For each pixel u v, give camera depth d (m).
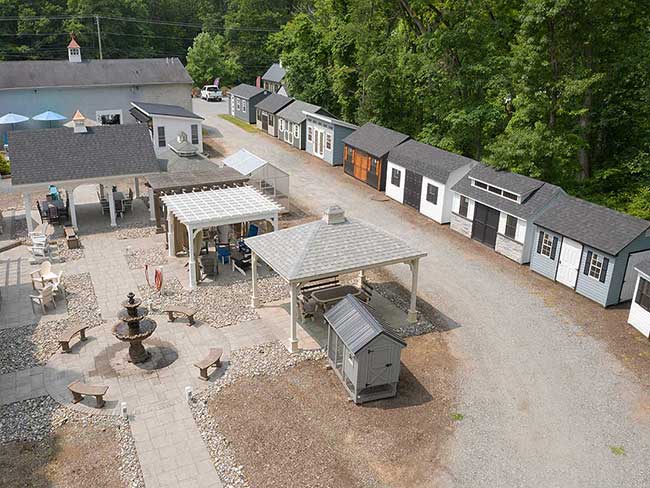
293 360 18.53
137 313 18.08
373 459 14.35
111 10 81.94
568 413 16.36
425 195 32.84
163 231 29.16
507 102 39.41
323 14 60.28
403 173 34.66
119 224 30.22
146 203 33.09
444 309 22.33
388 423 15.70
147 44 88.88
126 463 13.95
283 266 18.75
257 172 31.30
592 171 35.91
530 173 30.98
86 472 13.65
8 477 13.42
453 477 13.86
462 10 39.12
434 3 42.44
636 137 34.56
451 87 40.66
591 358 19.20
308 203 34.59
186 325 20.48
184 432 15.10
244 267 25.22
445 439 15.15
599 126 34.22
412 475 13.88
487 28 38.84
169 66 52.38
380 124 46.88
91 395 15.76
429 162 32.72
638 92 32.31
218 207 24.97
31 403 16.11
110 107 49.78
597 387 17.61
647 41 31.45
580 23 29.89
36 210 32.25
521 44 32.09
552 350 19.64
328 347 18.05
